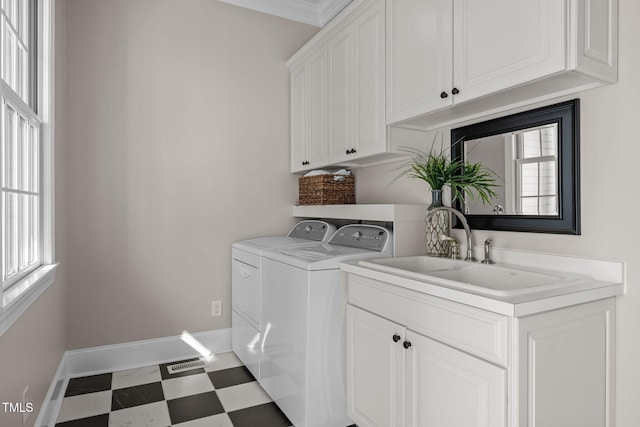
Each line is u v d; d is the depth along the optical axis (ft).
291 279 6.30
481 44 4.81
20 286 4.30
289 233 9.84
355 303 5.82
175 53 8.75
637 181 4.21
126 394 7.12
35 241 5.65
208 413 6.51
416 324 4.63
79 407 6.63
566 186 4.82
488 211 5.84
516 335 3.50
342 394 6.08
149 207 8.49
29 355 4.72
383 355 5.13
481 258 5.91
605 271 4.44
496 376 3.62
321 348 5.90
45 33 5.86
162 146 8.62
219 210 9.24
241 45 9.50
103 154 8.03
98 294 8.02
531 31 4.23
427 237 6.49
